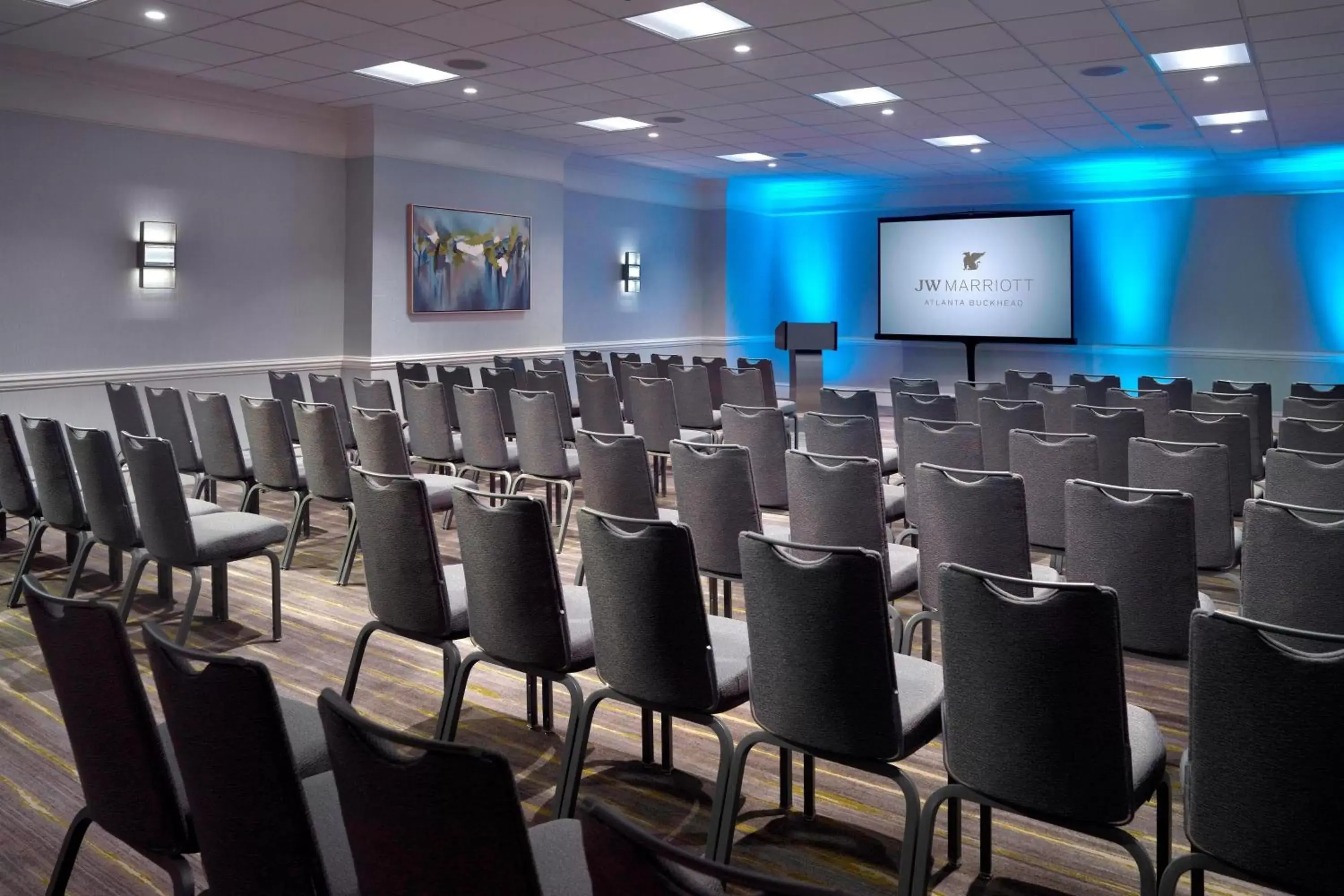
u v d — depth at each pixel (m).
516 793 1.39
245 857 1.73
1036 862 2.71
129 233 8.31
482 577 2.83
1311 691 1.70
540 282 11.72
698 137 11.03
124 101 8.14
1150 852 2.75
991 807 2.48
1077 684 1.98
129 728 1.88
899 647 3.70
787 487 4.68
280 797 1.65
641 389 6.50
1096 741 1.99
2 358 7.61
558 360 9.16
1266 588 2.94
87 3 6.26
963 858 2.73
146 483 4.11
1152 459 4.14
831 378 15.88
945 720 2.21
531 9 6.32
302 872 1.68
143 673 4.05
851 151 11.95
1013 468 4.36
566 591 3.39
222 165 8.95
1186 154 11.90
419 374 7.72
